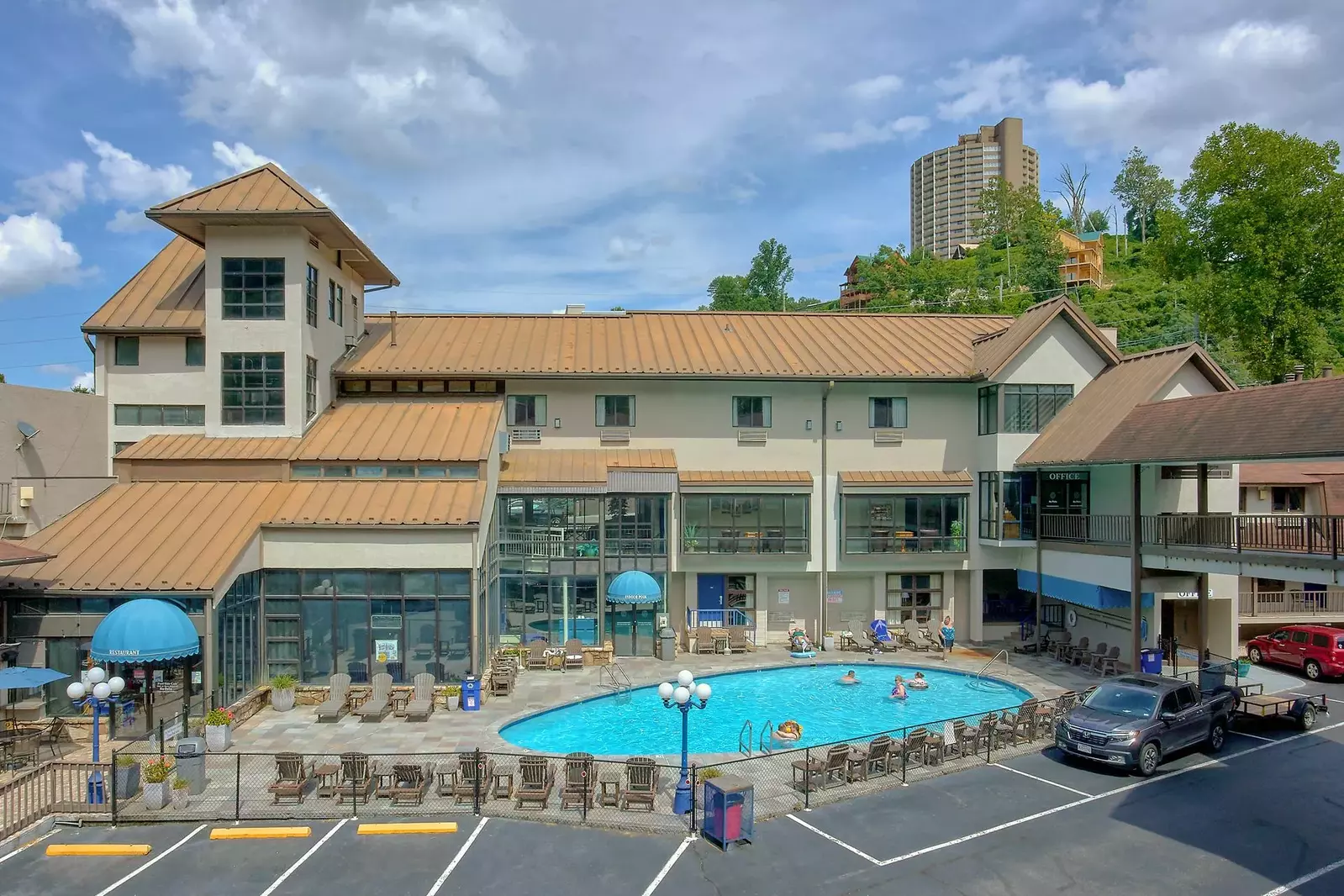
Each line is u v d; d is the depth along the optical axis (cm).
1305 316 4744
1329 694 2817
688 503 3406
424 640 2691
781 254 10488
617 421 3544
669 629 3288
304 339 3117
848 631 3559
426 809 1798
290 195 3058
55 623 2325
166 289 3422
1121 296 8681
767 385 3575
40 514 2884
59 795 1839
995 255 10656
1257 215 4841
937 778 2039
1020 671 3092
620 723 2527
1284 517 2427
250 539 2575
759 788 1959
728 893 1469
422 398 3494
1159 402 2906
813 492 3562
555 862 1582
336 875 1531
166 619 2161
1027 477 3450
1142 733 2042
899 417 3616
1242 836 1702
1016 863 1584
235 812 1769
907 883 1510
